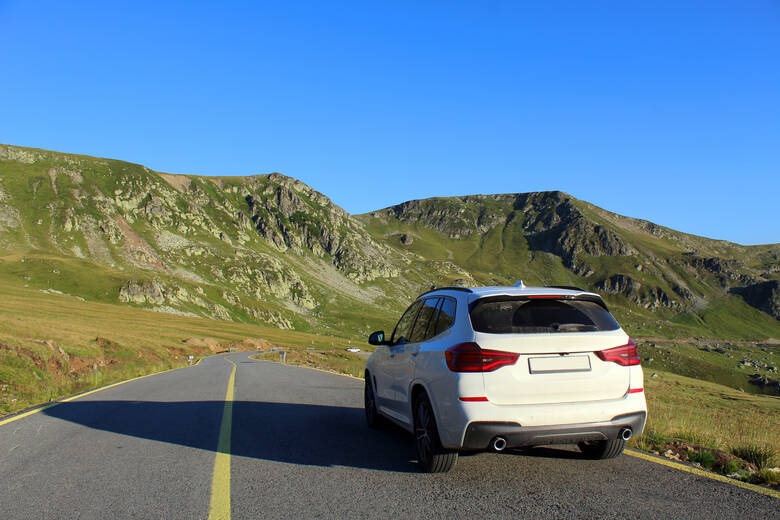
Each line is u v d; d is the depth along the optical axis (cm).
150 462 556
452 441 457
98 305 13750
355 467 530
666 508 397
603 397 476
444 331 512
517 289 517
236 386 1433
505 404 452
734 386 18275
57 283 16275
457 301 520
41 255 18950
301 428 761
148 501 420
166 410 962
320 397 1153
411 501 416
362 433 720
